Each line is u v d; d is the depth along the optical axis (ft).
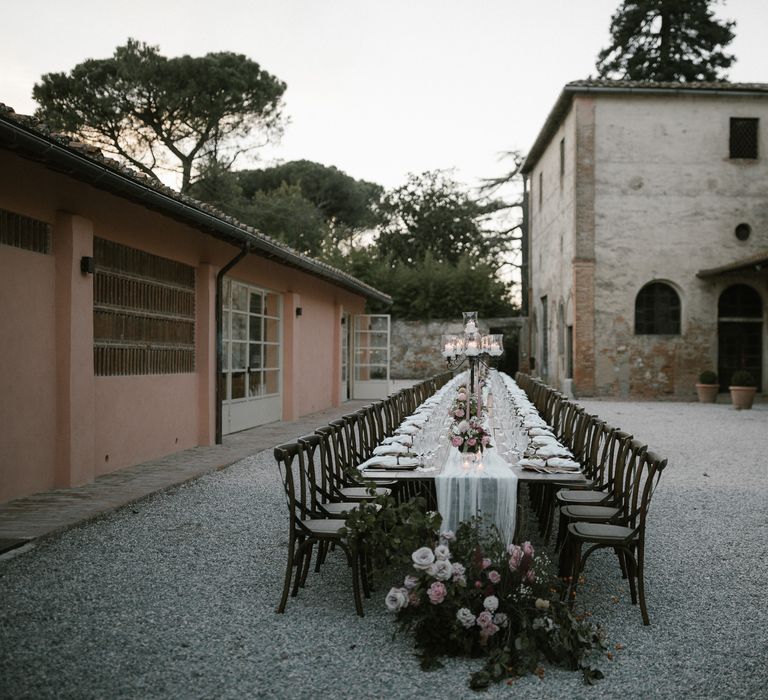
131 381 27.17
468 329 22.48
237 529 18.78
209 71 84.58
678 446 35.58
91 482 23.79
